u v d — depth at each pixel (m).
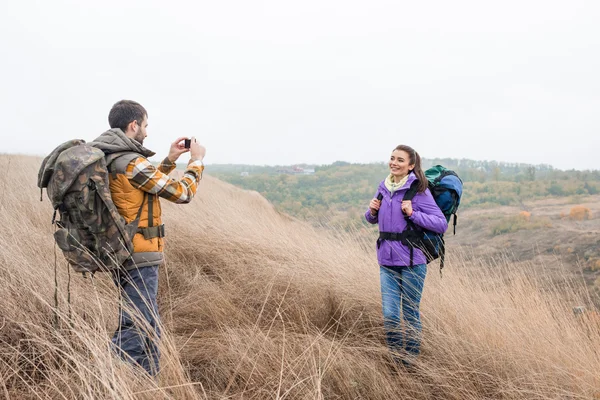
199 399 2.13
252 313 3.75
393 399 2.58
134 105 2.43
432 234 3.06
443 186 3.18
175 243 5.19
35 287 2.88
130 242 2.20
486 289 3.74
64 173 2.06
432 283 3.84
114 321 2.88
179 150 2.71
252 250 5.23
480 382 2.63
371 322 3.59
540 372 2.56
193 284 4.18
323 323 3.63
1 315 2.65
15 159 12.64
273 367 2.68
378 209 3.33
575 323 3.02
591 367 2.54
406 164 3.09
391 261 3.09
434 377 2.70
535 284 3.37
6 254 3.25
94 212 2.10
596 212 132.75
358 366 2.80
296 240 5.97
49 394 2.10
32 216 5.19
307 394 2.38
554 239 87.00
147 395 1.97
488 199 189.12
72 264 2.16
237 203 9.71
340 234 5.80
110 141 2.27
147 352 2.31
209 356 2.85
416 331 3.01
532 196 190.25
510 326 3.01
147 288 2.32
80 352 2.40
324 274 4.37
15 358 2.35
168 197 2.35
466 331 3.05
